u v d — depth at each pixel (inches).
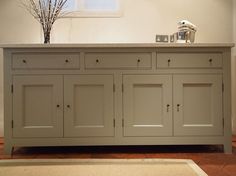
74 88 77.2
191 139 78.0
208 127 78.0
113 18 103.0
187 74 77.7
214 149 83.6
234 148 84.0
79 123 77.5
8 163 68.4
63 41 102.6
